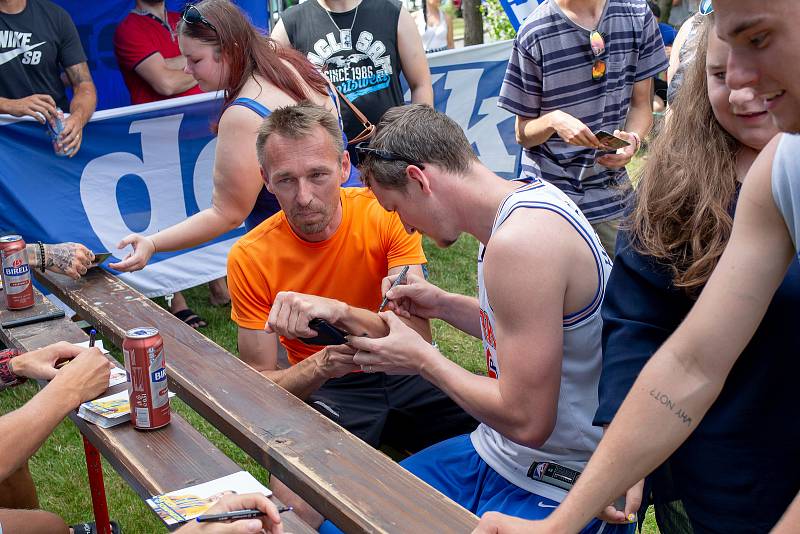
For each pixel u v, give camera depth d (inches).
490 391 78.3
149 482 72.7
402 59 177.2
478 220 82.1
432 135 80.7
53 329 111.3
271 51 124.5
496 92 247.0
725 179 62.3
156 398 81.0
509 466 85.3
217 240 203.5
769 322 56.4
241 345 109.3
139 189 188.5
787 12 36.4
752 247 51.0
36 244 122.1
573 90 145.5
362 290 110.8
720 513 61.7
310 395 107.1
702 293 53.2
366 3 172.1
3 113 168.1
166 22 212.1
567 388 80.0
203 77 123.4
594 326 77.6
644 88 152.4
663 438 52.6
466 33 379.2
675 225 64.1
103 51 239.5
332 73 172.2
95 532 109.3
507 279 73.5
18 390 167.5
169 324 105.1
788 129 40.6
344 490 65.3
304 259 107.7
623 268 68.9
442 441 102.5
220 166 122.7
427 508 62.7
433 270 228.7
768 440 58.3
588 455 82.7
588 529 76.3
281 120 100.0
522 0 238.1
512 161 257.1
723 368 52.4
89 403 86.0
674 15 357.1
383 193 84.4
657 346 66.3
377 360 85.6
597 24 143.0
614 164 137.7
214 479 73.2
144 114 184.5
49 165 175.2
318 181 100.6
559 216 75.0
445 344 182.4
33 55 184.2
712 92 60.3
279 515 67.7
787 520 44.3
